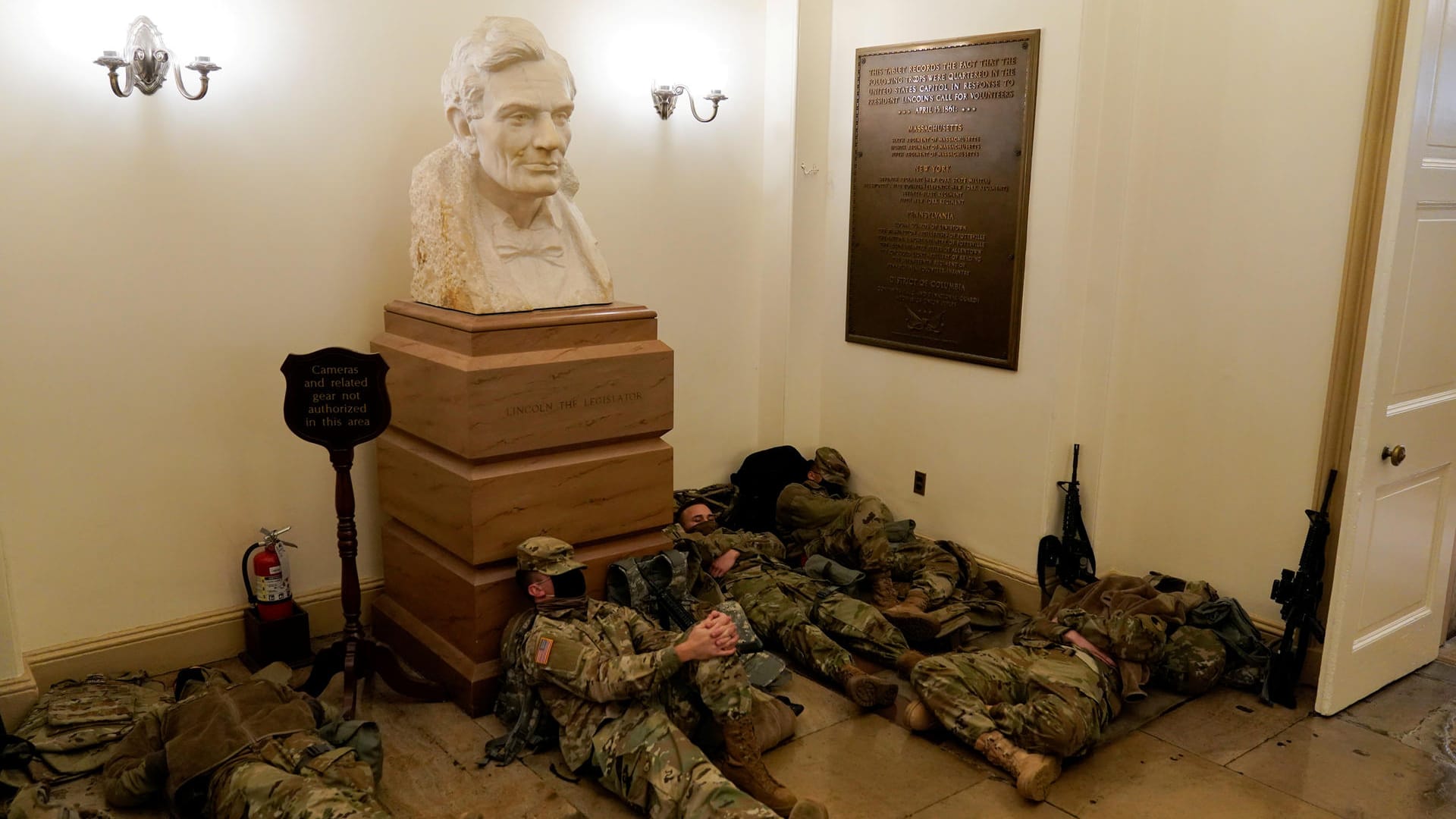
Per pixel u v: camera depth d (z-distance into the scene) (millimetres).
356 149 3703
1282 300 3576
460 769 2992
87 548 3389
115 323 3330
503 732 3189
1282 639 3559
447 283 3322
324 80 3600
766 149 4781
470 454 3141
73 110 3158
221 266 3496
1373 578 3395
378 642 3314
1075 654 3271
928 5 4285
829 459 4859
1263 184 3576
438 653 3420
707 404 4844
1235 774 3070
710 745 3010
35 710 3121
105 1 3160
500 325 3164
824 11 4660
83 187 3209
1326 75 3371
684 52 4434
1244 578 3805
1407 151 3016
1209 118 3691
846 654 3559
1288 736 3293
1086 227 3895
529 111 3262
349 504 3240
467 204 3354
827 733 3275
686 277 4648
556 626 3018
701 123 4559
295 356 3080
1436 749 3215
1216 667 3508
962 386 4387
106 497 3400
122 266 3314
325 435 3160
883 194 4555
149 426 3443
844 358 4918
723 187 4691
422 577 3514
